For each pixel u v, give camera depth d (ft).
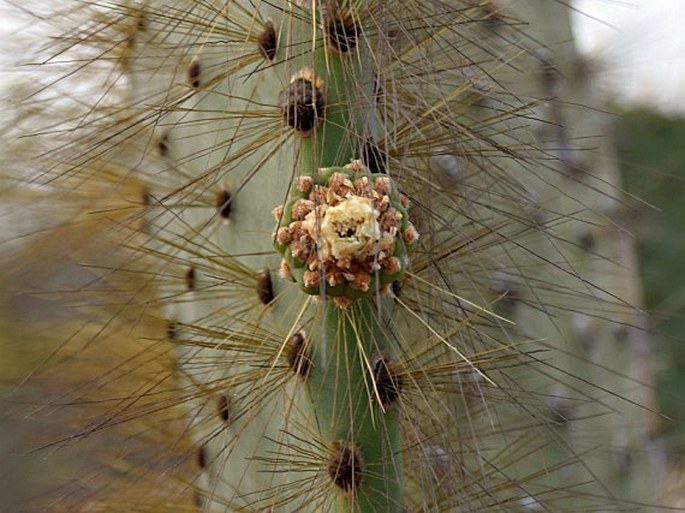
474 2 2.12
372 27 1.91
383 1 1.90
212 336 2.04
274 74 2.00
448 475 2.01
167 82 2.18
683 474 3.18
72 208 2.33
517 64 2.58
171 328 2.18
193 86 2.12
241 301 2.09
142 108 2.11
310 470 1.93
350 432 1.89
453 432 2.12
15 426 2.51
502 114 2.06
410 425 1.98
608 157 2.72
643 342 2.73
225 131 2.11
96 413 2.33
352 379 1.92
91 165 2.24
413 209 2.05
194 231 2.10
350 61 1.90
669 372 4.04
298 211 1.86
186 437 2.23
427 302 2.04
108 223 2.31
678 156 4.62
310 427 1.95
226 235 2.11
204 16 2.05
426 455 1.96
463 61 2.12
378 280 1.84
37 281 2.45
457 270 2.14
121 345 2.32
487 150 2.05
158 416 2.26
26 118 2.31
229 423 2.04
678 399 3.93
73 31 2.18
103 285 2.30
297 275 1.86
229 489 2.15
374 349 1.92
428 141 1.99
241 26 1.99
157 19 2.14
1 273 2.43
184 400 2.05
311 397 1.93
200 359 2.16
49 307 2.45
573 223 2.62
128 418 2.08
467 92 2.15
